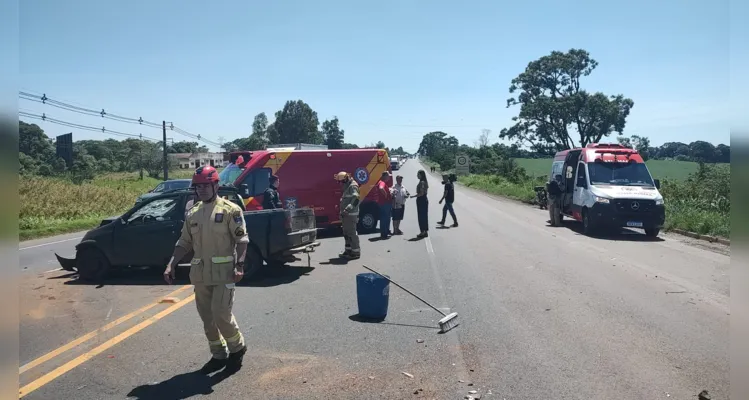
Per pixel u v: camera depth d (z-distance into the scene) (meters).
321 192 16.81
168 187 23.48
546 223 20.36
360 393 4.92
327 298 8.62
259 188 16.02
